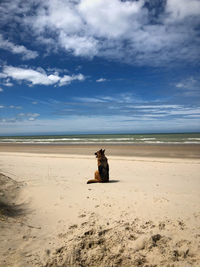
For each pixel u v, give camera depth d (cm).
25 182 768
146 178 853
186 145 2717
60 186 704
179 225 411
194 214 455
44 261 310
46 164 1259
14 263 297
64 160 1448
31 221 448
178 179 823
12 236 366
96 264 318
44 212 502
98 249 347
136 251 342
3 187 675
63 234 390
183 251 336
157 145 2819
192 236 373
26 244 349
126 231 396
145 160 1438
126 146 2769
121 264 316
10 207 523
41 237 378
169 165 1199
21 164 1259
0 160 1467
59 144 3619
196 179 818
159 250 340
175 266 306
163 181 785
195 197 561
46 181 785
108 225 421
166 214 459
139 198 560
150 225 415
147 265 312
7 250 325
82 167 1144
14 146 3347
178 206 499
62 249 341
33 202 572
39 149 2634
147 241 360
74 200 565
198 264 310
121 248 348
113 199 559
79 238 374
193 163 1273
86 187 688
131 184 730
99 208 505
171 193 602
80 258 328
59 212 496
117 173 984
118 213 473
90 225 421
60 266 306
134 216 455
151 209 487
